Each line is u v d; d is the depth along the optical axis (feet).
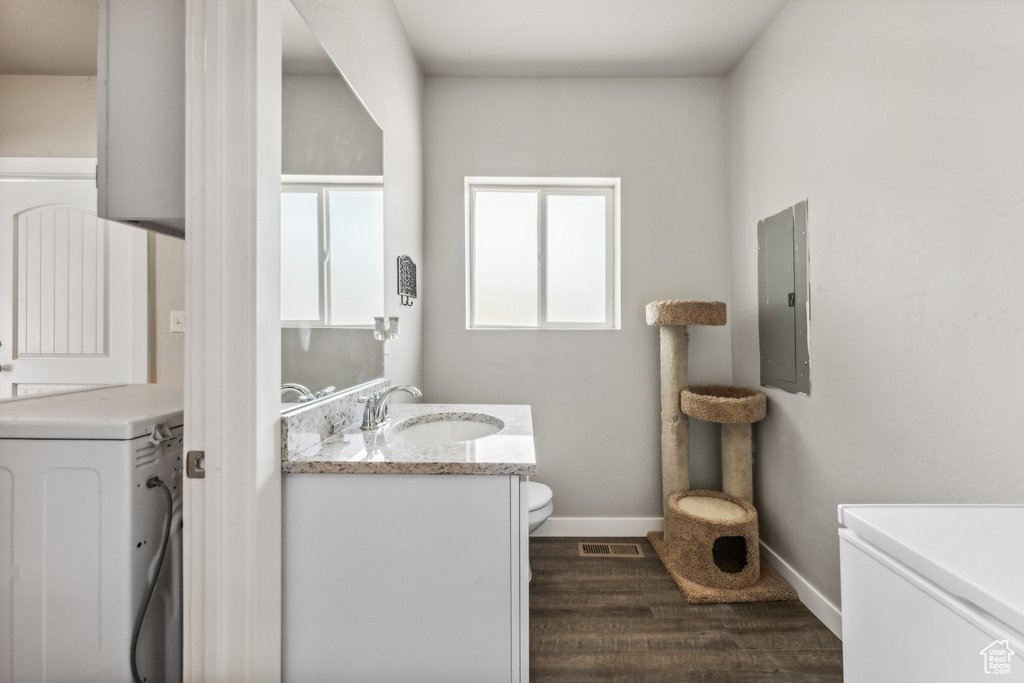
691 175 8.46
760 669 5.01
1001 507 2.63
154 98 3.20
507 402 8.43
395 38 6.48
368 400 4.46
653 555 7.61
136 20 3.21
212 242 2.97
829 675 4.92
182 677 3.39
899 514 2.57
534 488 6.70
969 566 2.02
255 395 3.00
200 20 2.95
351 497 3.44
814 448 6.02
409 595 3.45
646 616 5.94
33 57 6.82
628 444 8.42
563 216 9.06
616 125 8.49
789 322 6.56
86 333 7.13
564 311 9.09
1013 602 1.74
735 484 7.36
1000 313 3.65
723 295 8.44
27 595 3.11
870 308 5.03
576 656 5.20
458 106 8.46
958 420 4.02
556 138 8.49
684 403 7.39
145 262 7.14
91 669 3.10
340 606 3.44
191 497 3.03
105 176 3.22
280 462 3.33
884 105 4.80
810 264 6.07
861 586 2.51
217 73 2.94
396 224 6.50
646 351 8.43
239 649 3.04
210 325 2.98
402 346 6.84
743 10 6.72
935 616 2.03
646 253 8.46
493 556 3.45
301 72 3.66
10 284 7.10
